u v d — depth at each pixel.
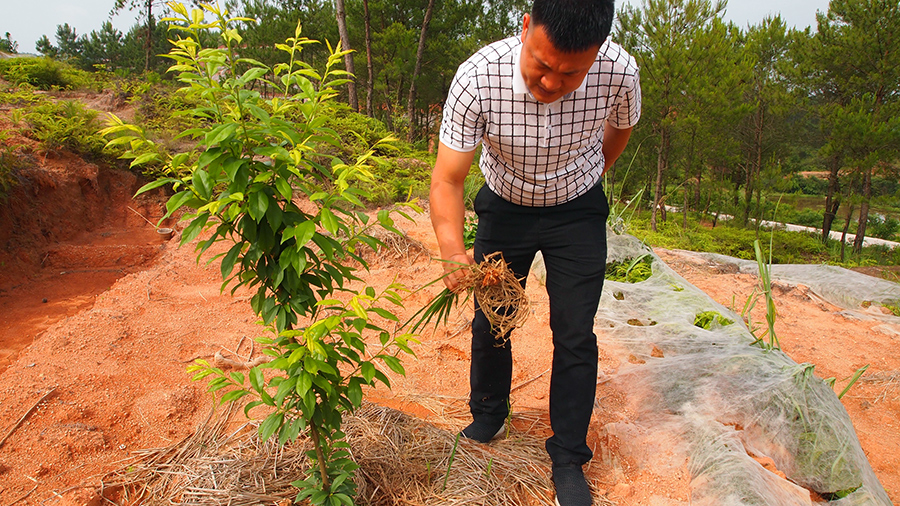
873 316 4.27
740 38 19.50
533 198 1.91
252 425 2.37
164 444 2.30
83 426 2.32
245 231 1.59
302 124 1.67
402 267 4.40
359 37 20.00
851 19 16.28
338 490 1.73
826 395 2.55
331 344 1.61
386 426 2.28
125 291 3.82
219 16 1.50
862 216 17.61
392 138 1.75
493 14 21.72
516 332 3.46
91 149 6.12
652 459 2.26
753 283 4.83
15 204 4.76
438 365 3.05
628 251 4.66
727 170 22.05
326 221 1.47
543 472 2.15
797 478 2.26
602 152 2.20
